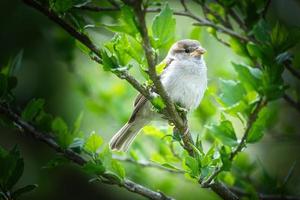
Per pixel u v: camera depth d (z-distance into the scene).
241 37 9.48
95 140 8.27
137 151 10.64
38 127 8.71
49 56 13.60
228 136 8.04
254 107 7.92
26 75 13.53
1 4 13.35
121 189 14.27
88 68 13.33
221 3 9.93
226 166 7.75
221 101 8.10
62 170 14.20
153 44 7.04
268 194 9.95
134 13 6.80
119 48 7.39
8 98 8.55
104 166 8.08
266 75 7.79
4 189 7.84
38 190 13.81
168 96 7.61
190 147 8.19
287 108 12.03
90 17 10.88
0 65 13.23
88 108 11.75
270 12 12.04
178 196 12.79
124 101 11.87
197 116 10.95
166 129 9.66
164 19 7.01
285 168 13.02
